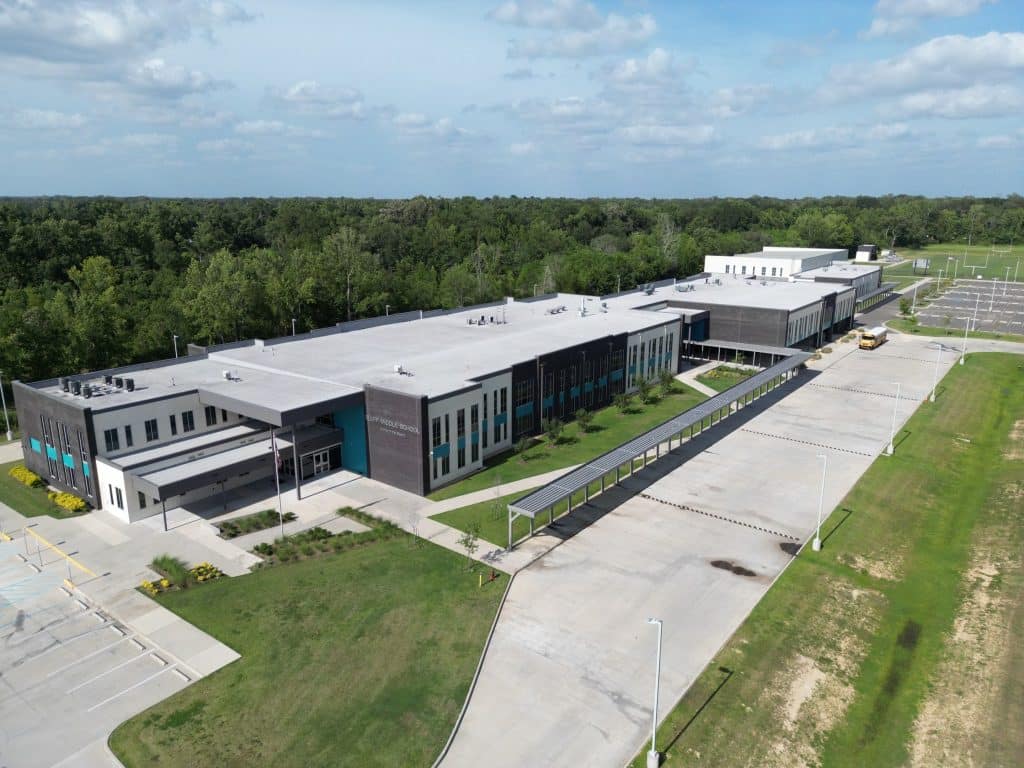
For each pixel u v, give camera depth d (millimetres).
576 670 33781
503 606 39094
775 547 45969
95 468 51281
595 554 44906
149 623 37812
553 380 70375
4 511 51875
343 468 59531
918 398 80688
